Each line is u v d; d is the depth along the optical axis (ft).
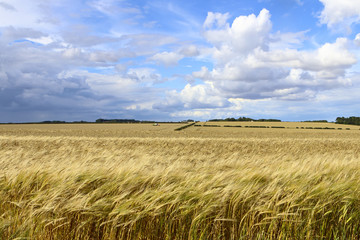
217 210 10.99
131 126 291.99
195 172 14.93
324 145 91.56
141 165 15.01
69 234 10.52
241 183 12.43
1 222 9.60
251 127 286.46
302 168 15.30
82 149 67.31
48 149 68.80
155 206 10.34
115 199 10.56
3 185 12.72
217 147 80.48
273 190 11.64
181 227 10.66
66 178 12.79
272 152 70.23
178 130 209.15
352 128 275.59
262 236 10.62
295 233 10.87
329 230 11.48
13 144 78.95
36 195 11.46
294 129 251.19
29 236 9.77
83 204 10.64
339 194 11.75
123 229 10.12
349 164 18.12
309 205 11.38
